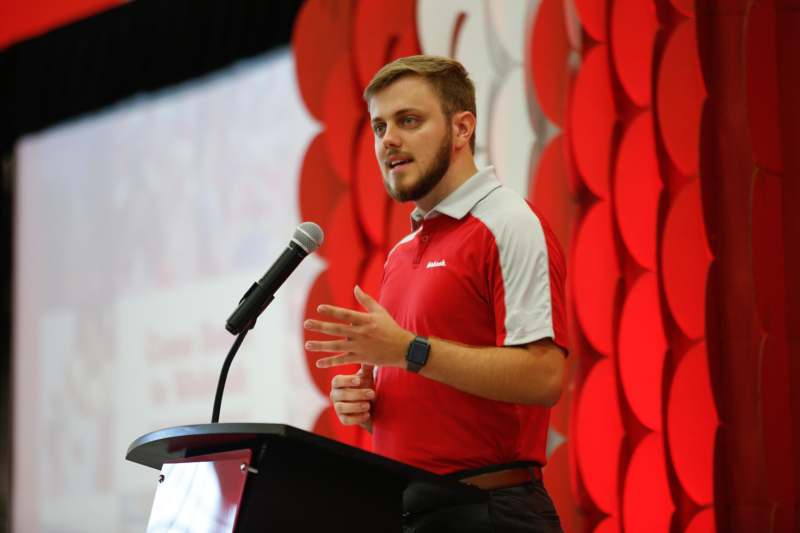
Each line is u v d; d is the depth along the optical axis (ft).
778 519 22.68
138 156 44.57
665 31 25.00
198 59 42.50
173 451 12.70
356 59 29.48
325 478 11.72
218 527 11.33
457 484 12.05
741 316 23.45
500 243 14.08
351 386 15.05
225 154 41.29
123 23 45.75
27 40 49.44
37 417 47.44
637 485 23.88
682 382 23.31
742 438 23.17
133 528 42.52
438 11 28.89
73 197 47.14
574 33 26.66
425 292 14.57
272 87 40.01
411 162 14.92
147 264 43.52
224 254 40.68
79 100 47.11
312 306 29.12
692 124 23.76
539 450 14.33
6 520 47.93
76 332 46.16
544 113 26.53
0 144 50.55
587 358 25.53
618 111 25.82
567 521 25.20
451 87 15.23
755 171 23.56
